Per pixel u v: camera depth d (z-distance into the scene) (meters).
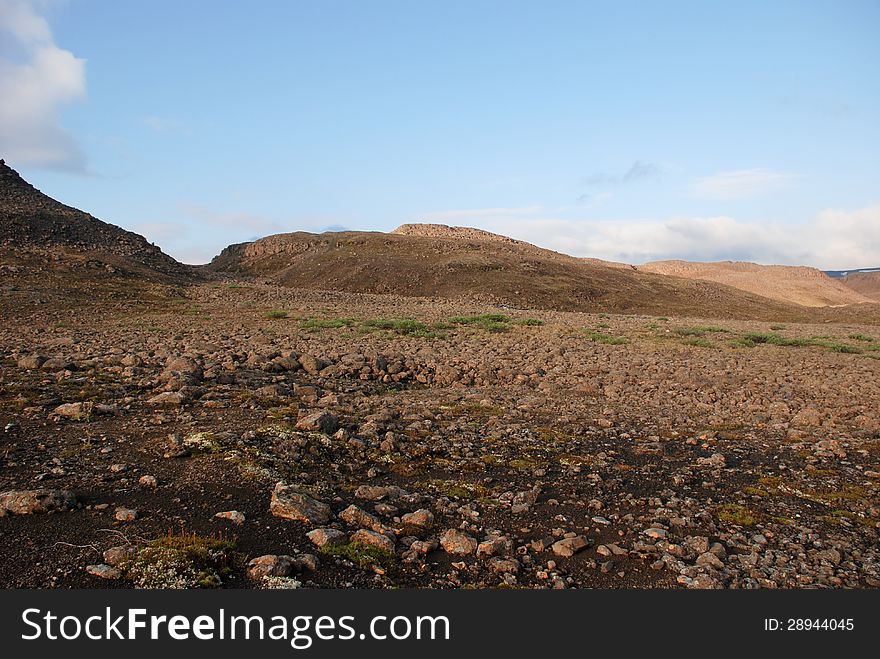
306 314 34.19
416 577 5.73
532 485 8.52
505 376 17.61
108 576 5.15
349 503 7.34
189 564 5.30
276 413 11.02
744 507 8.02
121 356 16.39
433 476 8.71
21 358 14.50
